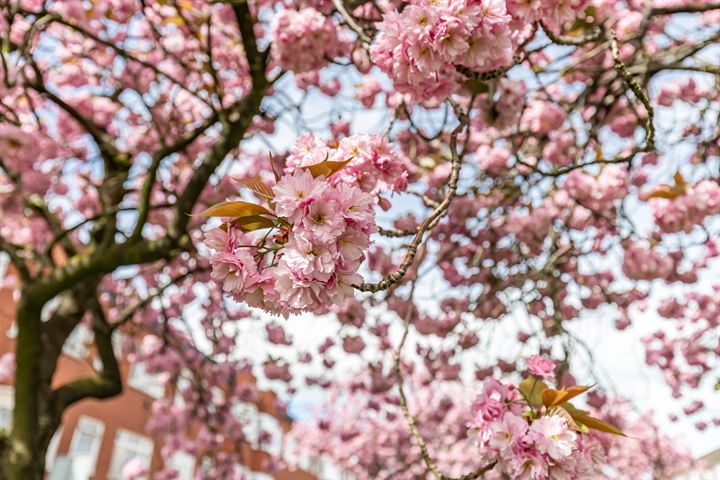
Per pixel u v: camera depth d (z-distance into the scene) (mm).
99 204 6863
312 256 1381
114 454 14523
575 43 2250
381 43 1918
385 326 6066
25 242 7629
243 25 4371
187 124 6066
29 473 5438
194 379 8523
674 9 3346
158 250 5258
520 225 4332
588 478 1902
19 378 5668
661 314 6086
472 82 2342
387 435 13703
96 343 6738
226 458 9930
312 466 21984
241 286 1449
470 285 5582
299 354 7312
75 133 6641
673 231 3510
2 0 4324
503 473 2035
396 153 1917
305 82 4707
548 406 2018
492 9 1864
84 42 5867
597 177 3875
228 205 1427
